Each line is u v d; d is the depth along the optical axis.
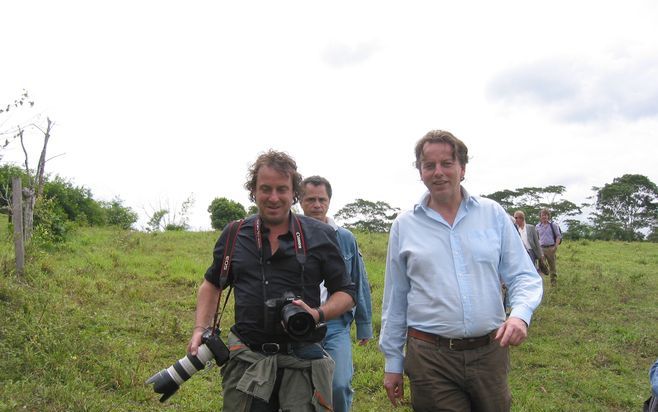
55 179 23.17
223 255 3.02
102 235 17.25
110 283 9.56
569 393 6.26
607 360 7.47
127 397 5.08
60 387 4.83
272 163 2.93
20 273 8.45
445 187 3.21
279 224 2.99
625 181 49.91
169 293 9.76
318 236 3.00
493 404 3.15
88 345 5.98
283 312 2.74
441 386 3.15
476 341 3.12
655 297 11.64
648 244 24.88
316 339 2.88
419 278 3.24
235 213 25.27
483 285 3.16
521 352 7.63
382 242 18.70
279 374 2.85
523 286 3.11
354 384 6.10
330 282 3.02
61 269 9.98
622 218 49.53
